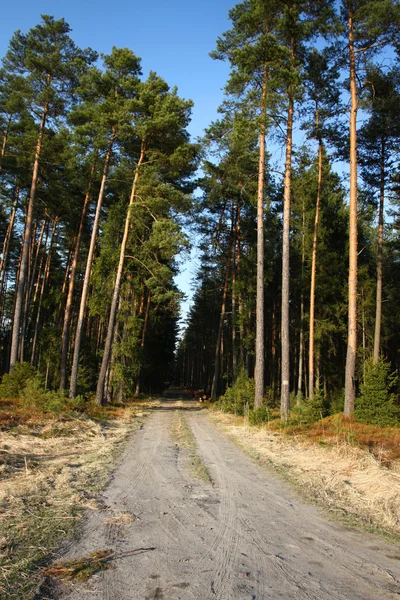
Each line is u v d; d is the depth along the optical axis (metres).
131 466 9.09
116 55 22.61
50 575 3.85
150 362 39.41
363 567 4.25
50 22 22.48
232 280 30.98
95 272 25.83
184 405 33.19
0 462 8.38
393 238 29.75
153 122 20.86
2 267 31.20
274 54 16.59
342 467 9.27
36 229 33.97
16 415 14.84
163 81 22.52
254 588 3.71
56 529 5.05
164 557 4.36
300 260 31.16
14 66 22.91
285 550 4.67
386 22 15.64
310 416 16.14
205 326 52.81
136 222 23.06
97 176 23.56
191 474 8.48
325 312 26.80
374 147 20.94
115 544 4.68
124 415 20.38
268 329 39.28
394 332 31.11
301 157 18.73
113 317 22.94
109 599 3.43
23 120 22.30
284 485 7.80
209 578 3.89
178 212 23.38
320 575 4.04
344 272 27.02
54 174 24.20
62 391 19.80
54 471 8.04
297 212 28.61
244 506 6.36
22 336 30.41
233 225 30.67
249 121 17.53
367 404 14.88
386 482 7.71
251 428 16.56
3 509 5.67
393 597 3.62
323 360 30.72
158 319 36.47
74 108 22.20
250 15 17.09
